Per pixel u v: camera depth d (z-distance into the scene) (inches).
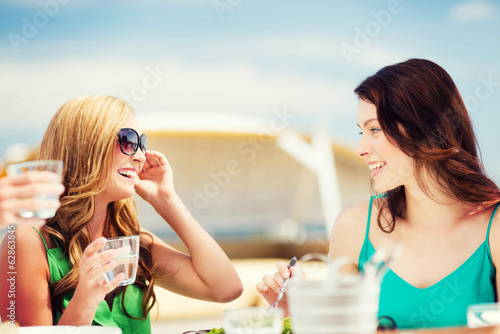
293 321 49.0
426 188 91.9
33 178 57.8
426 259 92.0
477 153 96.0
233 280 104.4
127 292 93.0
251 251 203.2
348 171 226.5
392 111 90.0
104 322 87.5
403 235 96.1
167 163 106.7
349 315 46.9
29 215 57.9
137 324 92.6
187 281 103.1
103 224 96.3
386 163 91.6
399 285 90.0
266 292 78.2
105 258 69.2
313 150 224.4
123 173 93.4
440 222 93.7
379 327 80.2
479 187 91.0
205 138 212.2
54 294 86.5
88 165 90.6
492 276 89.9
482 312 63.8
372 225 99.9
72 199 89.4
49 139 93.8
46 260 87.6
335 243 102.9
